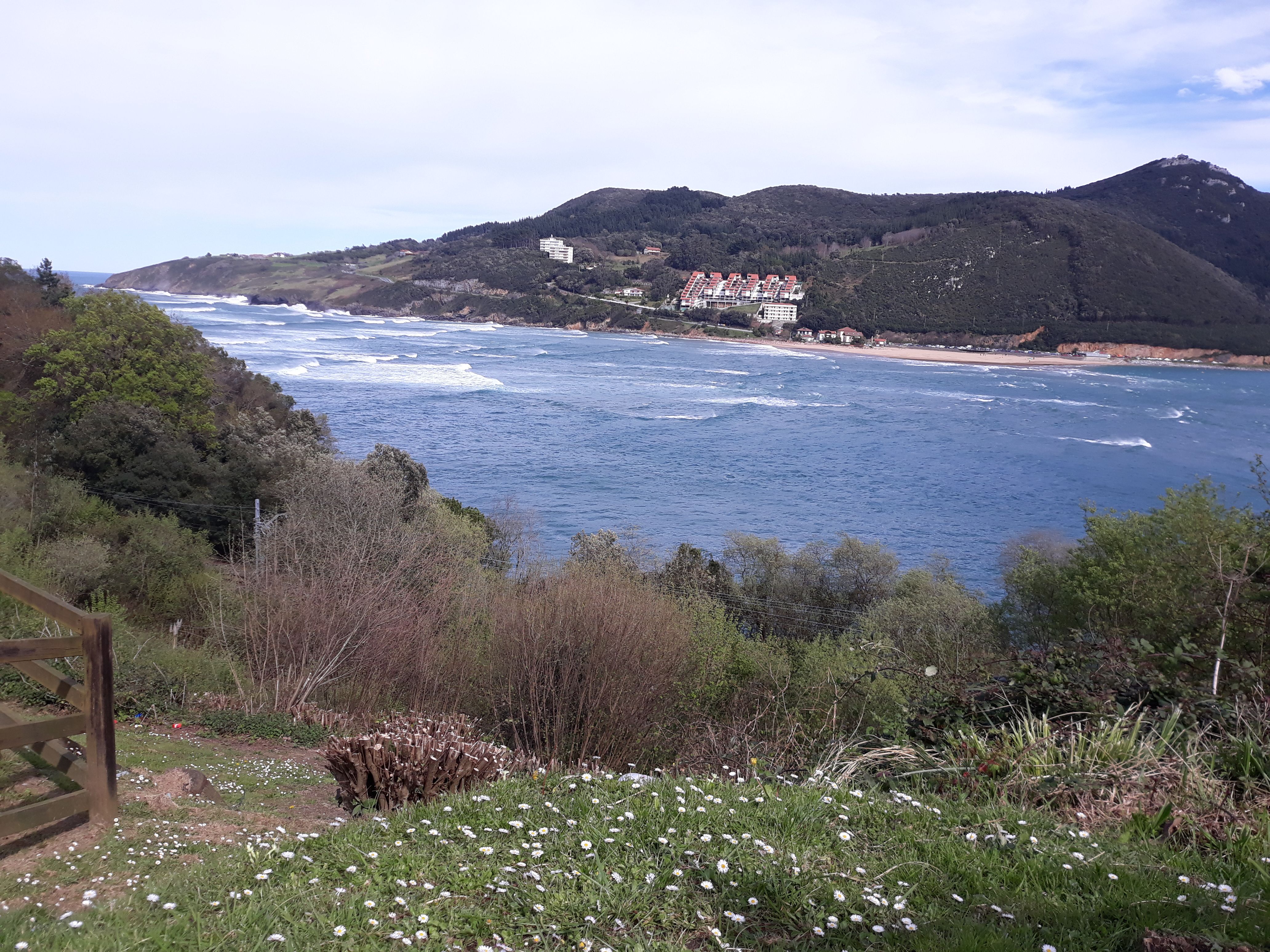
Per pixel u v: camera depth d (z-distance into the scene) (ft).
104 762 14.52
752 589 122.31
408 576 63.77
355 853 12.07
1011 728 20.13
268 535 70.33
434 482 205.26
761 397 402.31
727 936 10.27
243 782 24.91
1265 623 26.99
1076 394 456.04
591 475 225.76
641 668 47.47
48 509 85.61
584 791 15.16
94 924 10.14
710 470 242.58
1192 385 526.16
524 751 43.83
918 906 11.29
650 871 11.71
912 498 220.43
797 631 112.27
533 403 342.23
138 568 82.53
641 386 421.59
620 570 60.18
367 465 115.65
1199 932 10.50
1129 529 75.87
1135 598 65.26
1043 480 246.47
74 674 29.89
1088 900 11.53
